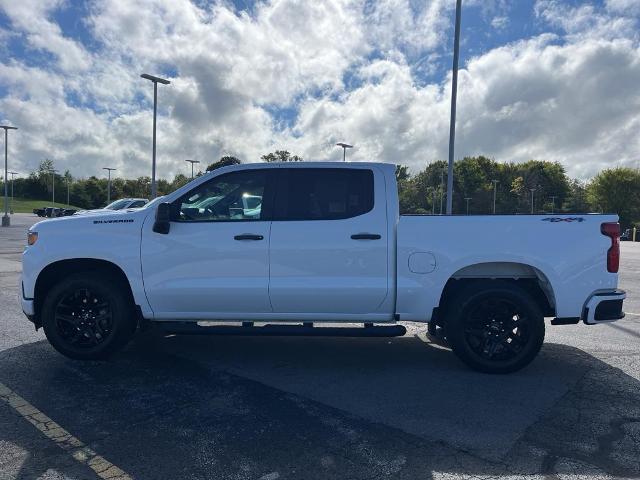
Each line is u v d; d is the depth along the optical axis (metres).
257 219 4.87
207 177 4.99
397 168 5.05
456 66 16.86
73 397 4.16
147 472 3.00
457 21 16.64
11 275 11.12
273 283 4.79
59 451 3.24
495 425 3.71
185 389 4.38
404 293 4.77
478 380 4.70
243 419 3.76
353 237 4.76
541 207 111.19
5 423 3.65
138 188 121.06
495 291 4.75
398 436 3.51
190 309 4.91
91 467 3.05
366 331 4.84
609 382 4.66
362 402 4.13
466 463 3.14
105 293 4.93
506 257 4.72
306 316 4.88
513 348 4.84
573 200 109.94
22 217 63.53
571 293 4.76
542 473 3.03
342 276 4.79
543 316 4.77
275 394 4.29
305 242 4.77
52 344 5.01
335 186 4.93
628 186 91.69
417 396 4.28
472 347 4.85
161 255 4.85
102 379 4.61
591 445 3.40
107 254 4.87
